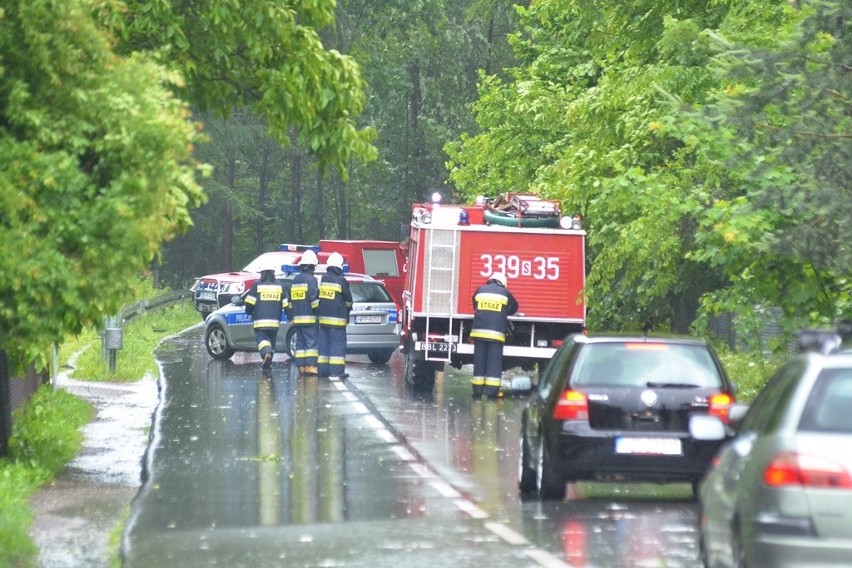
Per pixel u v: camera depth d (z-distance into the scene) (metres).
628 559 19.22
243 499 25.42
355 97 29.66
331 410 41.81
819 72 26.98
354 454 32.12
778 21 39.19
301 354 54.41
